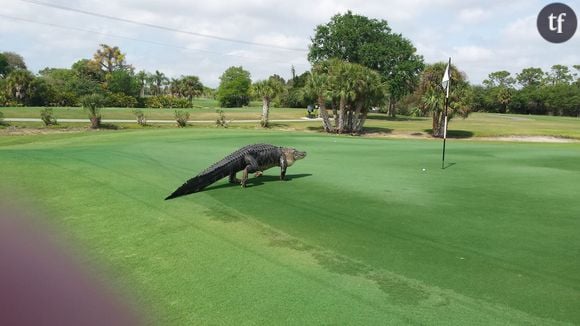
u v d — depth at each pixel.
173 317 4.63
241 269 5.86
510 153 21.75
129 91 83.88
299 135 30.34
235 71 110.12
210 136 26.61
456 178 13.28
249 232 7.39
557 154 21.50
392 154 19.70
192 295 5.13
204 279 5.55
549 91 110.25
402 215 8.66
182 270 5.82
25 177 11.25
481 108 118.75
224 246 6.71
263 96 44.84
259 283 5.44
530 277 5.76
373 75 39.84
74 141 22.59
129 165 13.70
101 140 23.03
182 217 8.20
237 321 4.54
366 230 7.64
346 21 63.69
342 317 4.63
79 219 8.04
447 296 5.16
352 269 5.92
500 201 10.12
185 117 42.69
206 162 14.97
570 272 5.95
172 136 26.08
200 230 7.46
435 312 4.77
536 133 42.44
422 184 12.05
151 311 4.77
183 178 11.97
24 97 62.75
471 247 6.89
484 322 4.57
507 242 7.15
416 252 6.61
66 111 47.94
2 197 9.43
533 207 9.59
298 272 5.79
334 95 38.84
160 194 9.95
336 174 13.29
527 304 5.00
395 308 4.85
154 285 5.39
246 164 10.88
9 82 61.56
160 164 14.25
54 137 26.02
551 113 111.88
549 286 5.49
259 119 53.03
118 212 8.48
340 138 29.45
